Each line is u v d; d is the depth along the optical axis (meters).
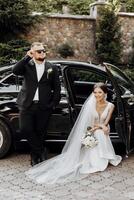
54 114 6.28
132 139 6.29
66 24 15.22
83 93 6.73
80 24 15.38
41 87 5.77
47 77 5.78
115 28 14.89
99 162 5.97
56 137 6.35
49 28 14.97
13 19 13.40
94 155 6.02
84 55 15.52
